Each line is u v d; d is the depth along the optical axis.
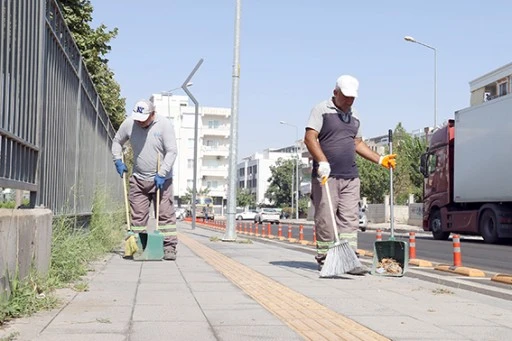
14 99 6.21
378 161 9.32
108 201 14.27
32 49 6.98
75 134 10.48
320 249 9.09
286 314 5.70
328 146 8.88
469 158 22.83
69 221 8.95
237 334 4.83
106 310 5.70
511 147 20.53
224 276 8.51
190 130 99.44
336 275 8.38
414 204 46.34
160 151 10.73
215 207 96.38
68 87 9.68
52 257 7.49
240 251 13.61
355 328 5.14
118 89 35.91
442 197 24.55
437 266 11.63
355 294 7.03
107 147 17.02
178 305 6.05
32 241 6.20
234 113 18.66
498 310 6.12
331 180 8.91
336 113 8.88
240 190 109.44
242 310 5.86
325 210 8.89
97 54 26.16
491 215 21.64
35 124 7.18
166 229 10.92
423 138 60.12
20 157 6.57
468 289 8.21
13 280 5.45
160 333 4.80
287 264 10.48
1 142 5.84
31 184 6.96
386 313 5.85
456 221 23.69
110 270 9.01
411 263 12.72
